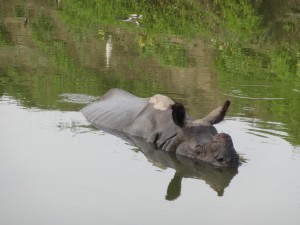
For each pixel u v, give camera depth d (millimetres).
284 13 23047
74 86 13008
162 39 18141
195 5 23344
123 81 13680
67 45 16766
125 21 20344
